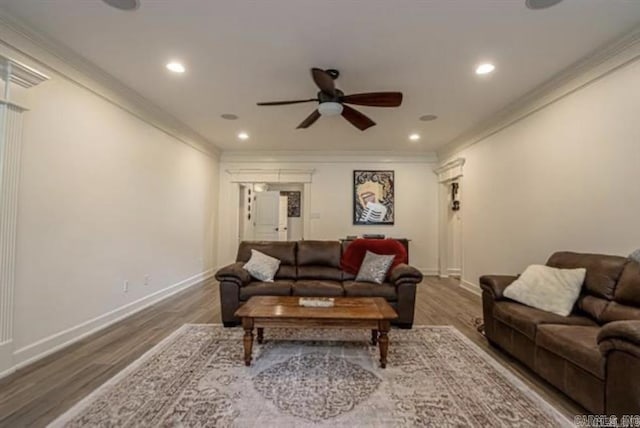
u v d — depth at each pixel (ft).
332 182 22.04
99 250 10.61
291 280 12.58
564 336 6.68
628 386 5.15
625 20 7.45
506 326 8.67
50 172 8.72
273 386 7.13
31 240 8.18
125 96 11.69
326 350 9.21
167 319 11.89
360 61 9.50
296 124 15.88
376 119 14.82
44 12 7.29
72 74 9.34
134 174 12.49
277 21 7.59
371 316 8.10
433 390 7.04
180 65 9.80
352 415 6.10
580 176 9.72
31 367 7.86
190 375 7.57
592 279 7.97
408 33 8.05
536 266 9.25
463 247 17.76
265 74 10.37
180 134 16.25
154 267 14.03
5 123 7.43
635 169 8.03
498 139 14.26
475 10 7.14
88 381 7.23
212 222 20.94
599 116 9.05
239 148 21.45
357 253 13.24
